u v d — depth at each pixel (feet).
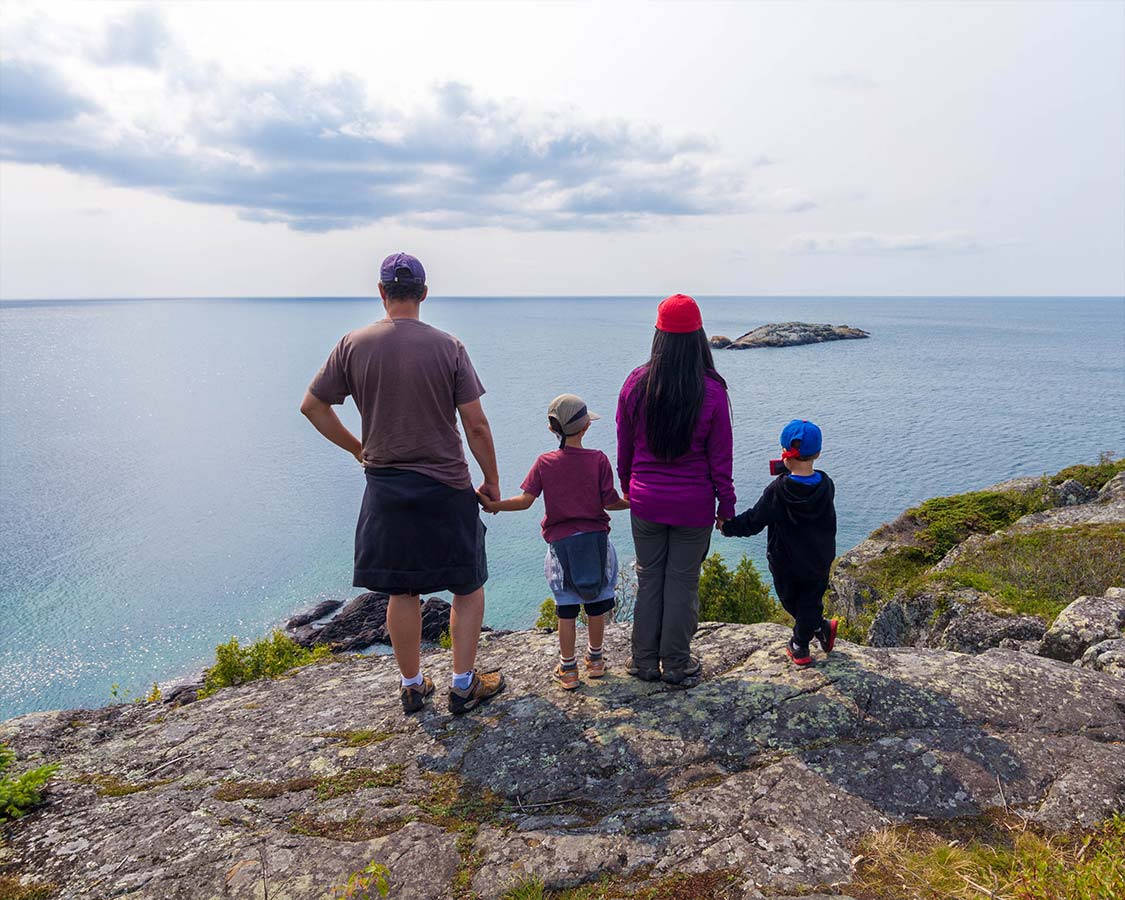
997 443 377.71
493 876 8.89
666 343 12.08
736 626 16.48
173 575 238.07
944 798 10.12
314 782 11.28
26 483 394.93
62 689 161.48
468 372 11.95
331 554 257.34
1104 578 34.83
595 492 13.37
